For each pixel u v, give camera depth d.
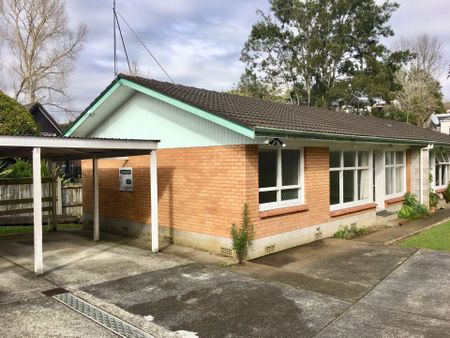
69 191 14.50
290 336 4.55
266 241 8.28
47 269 7.35
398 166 14.11
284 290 6.06
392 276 6.70
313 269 7.22
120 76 9.62
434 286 6.16
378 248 8.80
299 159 9.35
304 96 38.38
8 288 6.25
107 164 11.62
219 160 8.30
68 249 9.14
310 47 36.00
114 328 4.78
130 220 10.87
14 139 6.61
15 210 12.01
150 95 9.02
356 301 5.57
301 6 37.06
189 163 8.99
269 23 38.34
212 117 7.70
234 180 8.00
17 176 13.91
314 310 5.27
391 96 35.09
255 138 7.55
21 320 5.01
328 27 36.50
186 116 9.03
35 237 6.91
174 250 8.80
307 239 9.38
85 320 5.01
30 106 26.88
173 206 9.45
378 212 12.70
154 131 9.91
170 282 6.48
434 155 16.70
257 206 8.07
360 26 36.44
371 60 35.41
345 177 11.12
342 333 4.60
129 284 6.40
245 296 5.81
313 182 9.57
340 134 9.10
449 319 4.94
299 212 9.15
